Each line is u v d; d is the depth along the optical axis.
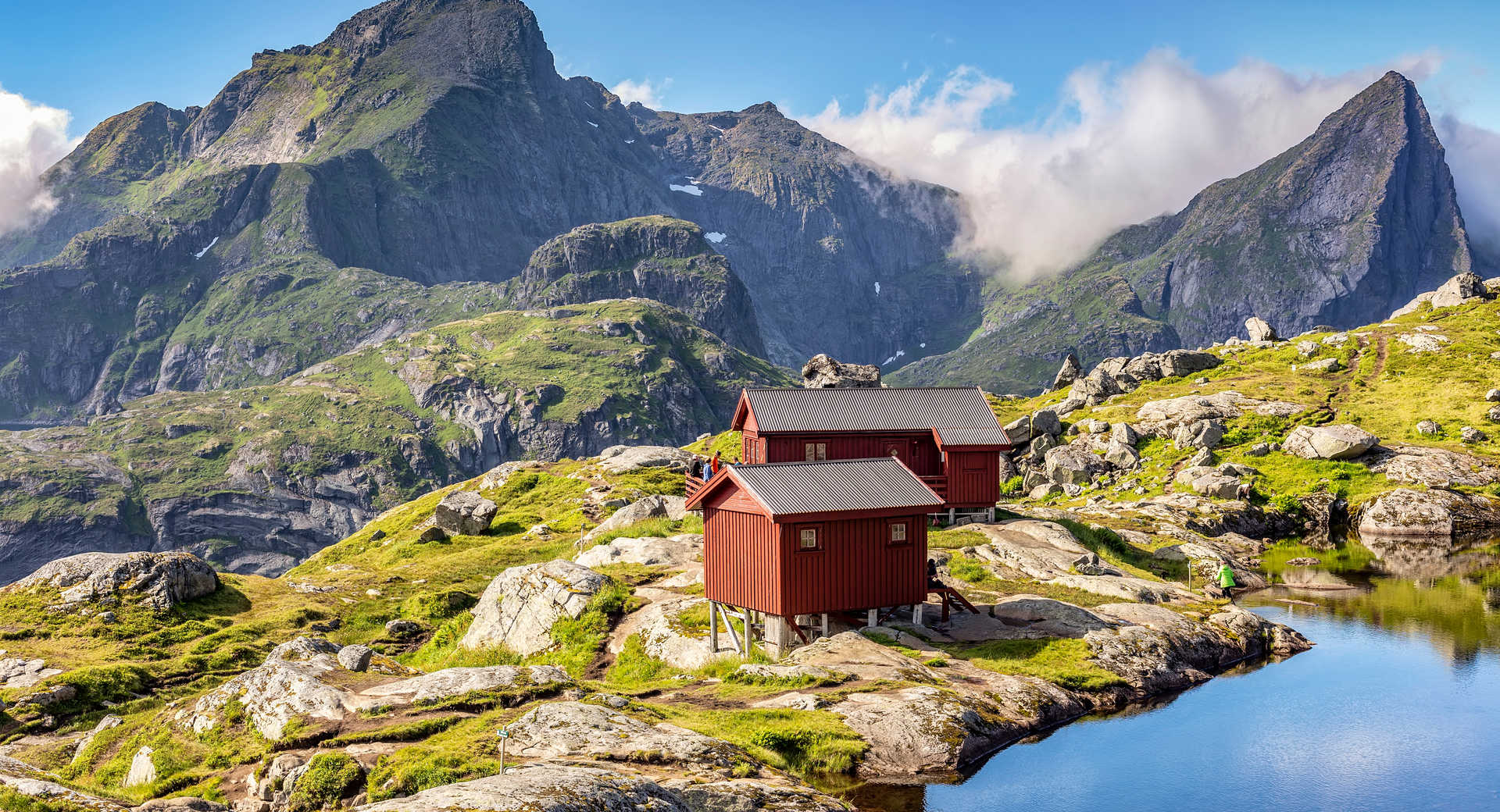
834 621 48.03
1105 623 51.50
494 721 32.91
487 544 89.56
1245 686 49.25
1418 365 134.12
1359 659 54.81
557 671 38.69
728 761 30.14
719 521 47.34
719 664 44.53
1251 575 78.75
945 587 51.19
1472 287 161.00
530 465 125.88
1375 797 36.56
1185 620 54.88
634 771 28.41
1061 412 140.00
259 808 29.55
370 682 38.81
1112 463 115.00
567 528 90.62
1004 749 37.25
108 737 38.47
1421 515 97.81
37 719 45.56
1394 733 43.22
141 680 51.16
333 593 70.56
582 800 24.33
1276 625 59.06
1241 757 39.91
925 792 33.50
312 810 28.52
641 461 113.31
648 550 65.69
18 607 60.53
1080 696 43.53
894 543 46.31
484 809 23.12
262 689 36.72
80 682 48.81
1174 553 78.44
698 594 54.06
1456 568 82.56
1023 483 114.88
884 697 38.31
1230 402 124.38
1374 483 105.12
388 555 91.88
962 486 72.88
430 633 62.50
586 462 121.50
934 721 36.72
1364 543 95.44
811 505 44.19
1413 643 58.44
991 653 47.06
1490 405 117.75
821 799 28.56
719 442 131.25
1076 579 59.47
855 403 72.44
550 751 29.73
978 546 65.56
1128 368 148.62
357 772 29.30
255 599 68.75
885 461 48.97
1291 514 100.88
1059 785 35.50
